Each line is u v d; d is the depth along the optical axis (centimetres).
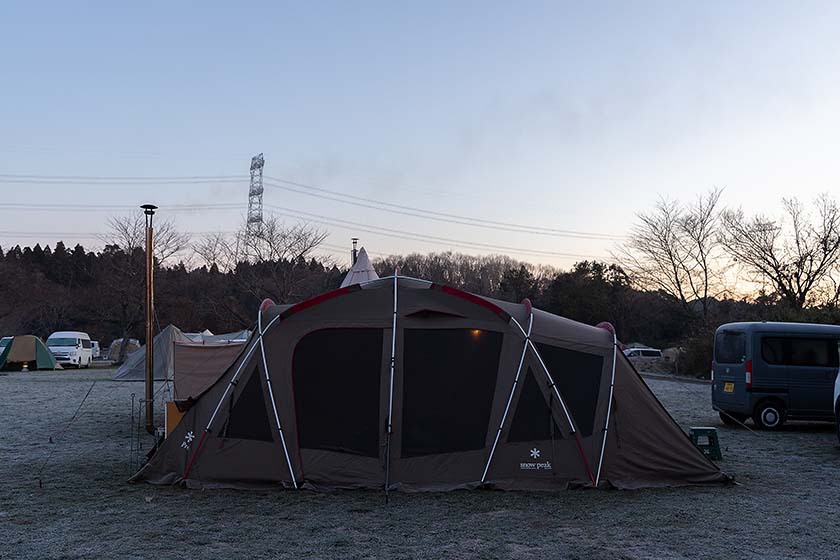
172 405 1119
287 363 900
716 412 1894
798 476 1004
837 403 1278
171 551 632
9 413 1797
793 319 2997
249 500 820
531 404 898
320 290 4834
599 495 856
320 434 882
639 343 5938
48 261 7200
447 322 922
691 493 875
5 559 611
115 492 873
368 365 898
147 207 1470
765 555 629
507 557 618
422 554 624
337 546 648
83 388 2638
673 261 4991
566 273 6238
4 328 5681
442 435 883
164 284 5056
